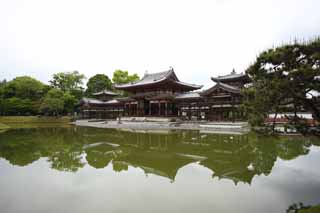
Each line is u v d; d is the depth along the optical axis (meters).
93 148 17.22
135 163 12.25
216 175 9.77
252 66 6.67
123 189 8.05
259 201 6.87
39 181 8.99
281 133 6.73
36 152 15.45
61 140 21.88
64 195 7.44
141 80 50.88
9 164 11.91
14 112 53.22
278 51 5.91
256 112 6.73
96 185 8.48
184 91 47.66
